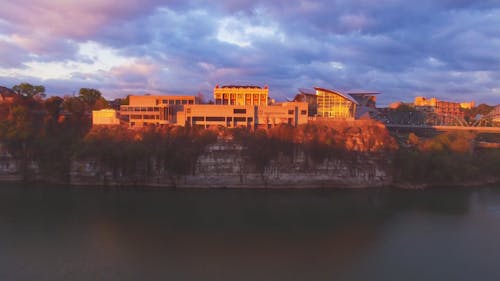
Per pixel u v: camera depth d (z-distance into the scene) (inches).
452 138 4357.8
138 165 3693.4
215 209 2938.0
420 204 3164.4
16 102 4367.6
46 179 3838.6
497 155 4217.5
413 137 4394.7
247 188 3703.3
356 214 2856.8
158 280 1731.1
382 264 1963.6
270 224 2593.5
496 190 3705.7
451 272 1881.2
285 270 1867.6
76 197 3235.7
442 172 3816.4
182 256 2020.2
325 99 4817.9
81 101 4790.8
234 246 2181.3
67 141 3996.1
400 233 2445.9
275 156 3745.1
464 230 2513.5
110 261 1939.0
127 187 3663.9
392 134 4913.9
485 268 1931.6
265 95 5054.1
